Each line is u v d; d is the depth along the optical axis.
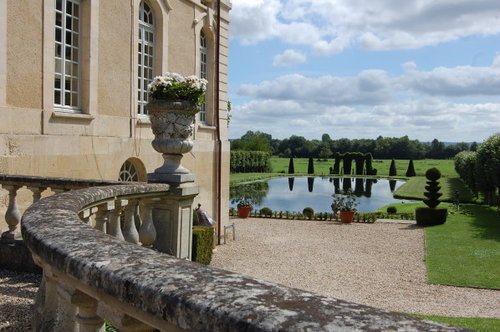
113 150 10.41
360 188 53.94
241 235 17.81
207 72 15.64
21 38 8.09
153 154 11.87
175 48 13.22
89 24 9.66
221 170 15.88
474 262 13.37
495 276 11.83
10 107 7.82
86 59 9.66
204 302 1.01
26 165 8.08
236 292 1.06
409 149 131.75
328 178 72.06
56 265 1.59
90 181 5.60
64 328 1.99
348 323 0.85
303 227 20.56
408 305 9.59
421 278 11.80
